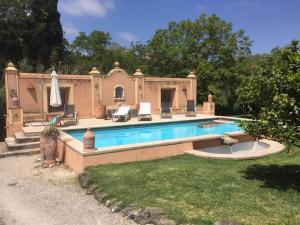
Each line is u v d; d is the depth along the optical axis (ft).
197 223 16.47
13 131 48.57
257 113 23.88
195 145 37.60
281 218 16.85
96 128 51.62
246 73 89.30
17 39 108.68
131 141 42.80
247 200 19.66
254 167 28.71
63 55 124.57
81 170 29.09
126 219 18.75
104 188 23.30
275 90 21.09
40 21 115.85
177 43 98.07
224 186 22.52
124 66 152.97
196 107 75.61
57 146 33.99
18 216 19.88
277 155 34.91
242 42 92.73
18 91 53.88
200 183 23.29
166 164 29.89
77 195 23.57
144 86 71.97
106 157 30.35
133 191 21.90
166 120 61.72
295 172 26.78
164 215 17.71
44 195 23.77
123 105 68.39
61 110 62.39
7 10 112.16
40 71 100.53
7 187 26.08
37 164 34.06
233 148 41.98
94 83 63.72
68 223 18.61
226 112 97.14
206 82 91.20
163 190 21.85
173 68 99.09
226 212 17.71
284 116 20.65
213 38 93.04
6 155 37.81
